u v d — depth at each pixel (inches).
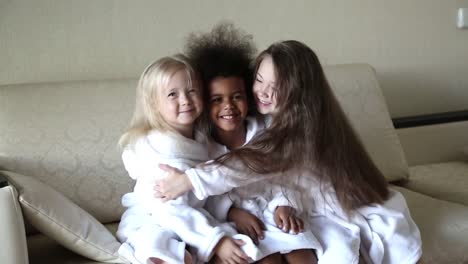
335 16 79.1
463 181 66.3
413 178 69.6
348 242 43.6
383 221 45.8
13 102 54.7
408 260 44.4
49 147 53.2
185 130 46.6
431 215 53.7
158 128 45.6
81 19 64.7
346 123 48.3
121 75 67.7
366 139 66.4
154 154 44.9
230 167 42.9
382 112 68.9
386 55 84.0
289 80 43.4
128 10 66.6
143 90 45.6
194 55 47.6
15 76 63.1
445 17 87.1
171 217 41.9
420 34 85.8
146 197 44.9
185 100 43.7
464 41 89.5
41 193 42.2
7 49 62.3
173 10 68.8
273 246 42.1
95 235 43.9
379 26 82.6
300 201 46.0
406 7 83.9
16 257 39.0
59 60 64.6
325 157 44.4
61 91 56.9
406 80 86.4
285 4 75.5
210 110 45.6
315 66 44.9
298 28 77.0
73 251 45.1
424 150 80.4
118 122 56.2
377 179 49.0
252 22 73.9
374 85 69.5
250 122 48.5
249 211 45.1
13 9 61.8
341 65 70.2
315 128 43.8
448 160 82.3
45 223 41.8
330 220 46.4
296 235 42.7
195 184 42.4
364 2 80.7
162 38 68.9
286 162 43.5
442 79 89.0
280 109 43.8
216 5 71.1
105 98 57.5
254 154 43.1
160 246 39.6
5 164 51.5
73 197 53.0
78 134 54.5
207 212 44.2
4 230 38.4
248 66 47.3
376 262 44.6
